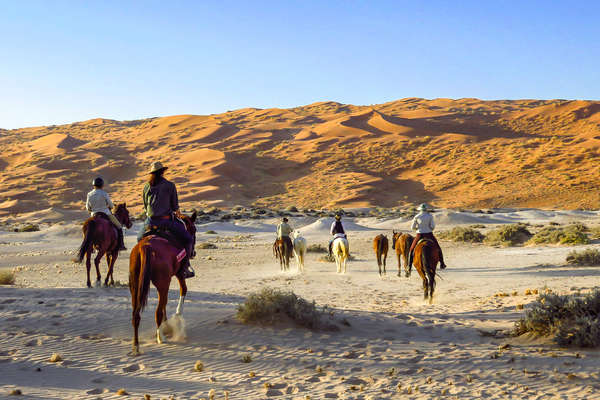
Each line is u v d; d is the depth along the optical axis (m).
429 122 186.50
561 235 31.64
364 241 40.09
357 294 15.88
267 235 52.19
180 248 8.59
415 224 14.13
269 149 169.12
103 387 6.45
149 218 8.70
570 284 15.22
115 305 10.29
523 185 115.94
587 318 8.09
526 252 27.11
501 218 69.00
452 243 36.16
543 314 8.67
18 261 29.14
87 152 168.50
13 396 6.02
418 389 6.29
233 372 7.05
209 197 125.69
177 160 158.12
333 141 168.12
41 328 8.80
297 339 8.56
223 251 34.12
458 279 18.91
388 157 153.50
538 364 7.17
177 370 7.11
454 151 148.88
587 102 182.12
